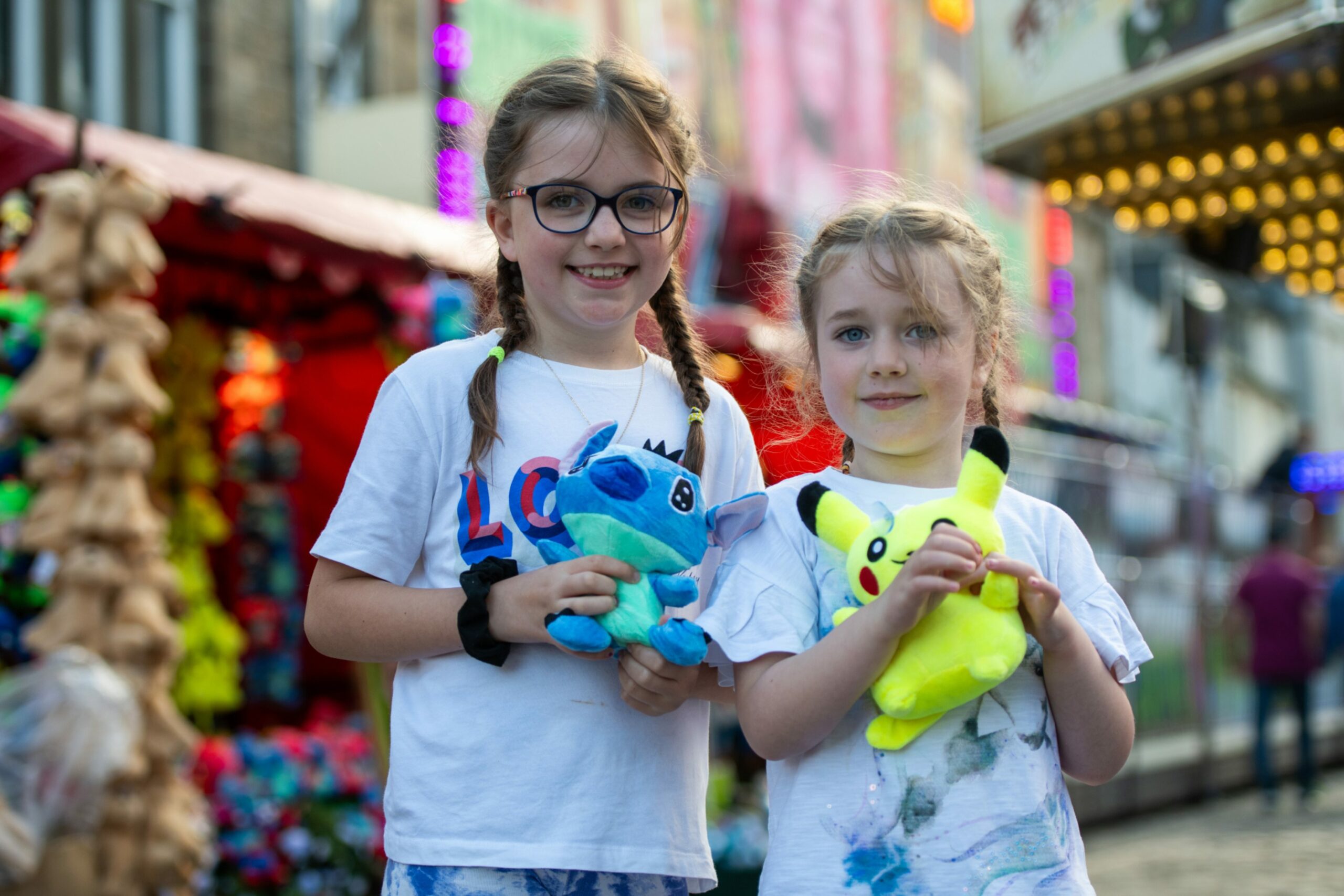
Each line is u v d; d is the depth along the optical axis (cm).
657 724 177
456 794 168
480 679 172
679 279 205
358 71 775
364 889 455
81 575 350
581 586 159
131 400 358
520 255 180
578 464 173
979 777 154
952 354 164
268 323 552
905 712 151
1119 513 671
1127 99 457
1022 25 506
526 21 775
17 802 305
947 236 168
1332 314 1490
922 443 166
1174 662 735
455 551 178
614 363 191
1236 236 710
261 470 590
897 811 153
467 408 181
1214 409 1259
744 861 428
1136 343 1358
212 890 418
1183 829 667
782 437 216
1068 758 164
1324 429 1464
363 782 473
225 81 696
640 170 176
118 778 336
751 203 902
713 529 167
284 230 418
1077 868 156
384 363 558
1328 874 527
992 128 523
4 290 398
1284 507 903
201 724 518
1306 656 750
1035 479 593
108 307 364
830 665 151
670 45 853
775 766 169
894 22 1091
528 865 165
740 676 165
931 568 144
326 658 637
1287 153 559
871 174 214
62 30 646
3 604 370
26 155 365
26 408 353
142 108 675
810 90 982
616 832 169
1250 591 769
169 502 487
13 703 314
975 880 150
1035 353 1235
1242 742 812
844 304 165
